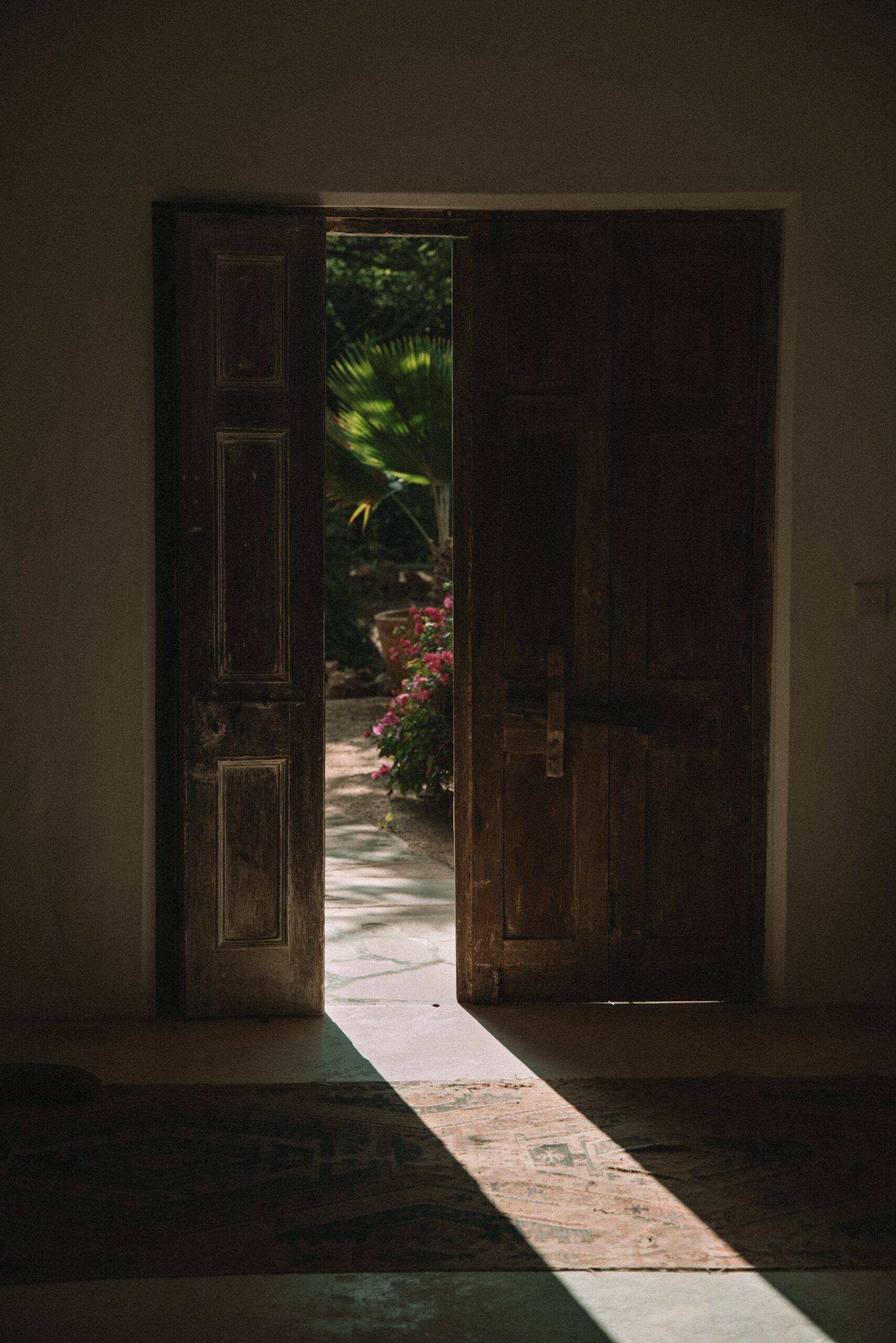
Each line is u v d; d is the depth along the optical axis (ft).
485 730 14.30
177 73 13.38
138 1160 10.62
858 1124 11.39
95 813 13.85
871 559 14.25
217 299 13.65
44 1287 8.78
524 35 13.55
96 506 13.64
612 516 14.24
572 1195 10.11
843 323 14.01
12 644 13.66
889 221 13.94
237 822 13.96
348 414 30.17
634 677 14.38
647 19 13.61
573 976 14.55
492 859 14.39
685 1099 11.93
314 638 13.96
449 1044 13.29
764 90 13.73
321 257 13.74
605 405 14.15
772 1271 9.07
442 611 26.14
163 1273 8.95
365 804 25.82
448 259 48.19
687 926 14.61
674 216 14.11
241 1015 14.08
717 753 14.49
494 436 14.14
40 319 13.46
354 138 13.52
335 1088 12.16
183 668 13.83
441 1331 8.34
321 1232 9.51
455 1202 9.97
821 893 14.48
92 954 13.98
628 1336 8.32
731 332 14.19
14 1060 12.80
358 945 16.61
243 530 13.82
